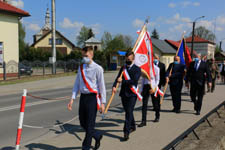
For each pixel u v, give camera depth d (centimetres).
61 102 944
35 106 858
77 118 689
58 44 5378
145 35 557
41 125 608
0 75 1894
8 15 1978
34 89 1407
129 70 464
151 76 561
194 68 705
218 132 535
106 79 2094
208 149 429
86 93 386
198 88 700
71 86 1597
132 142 453
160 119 636
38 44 5438
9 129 570
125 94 462
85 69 388
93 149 417
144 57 548
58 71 2333
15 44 2055
